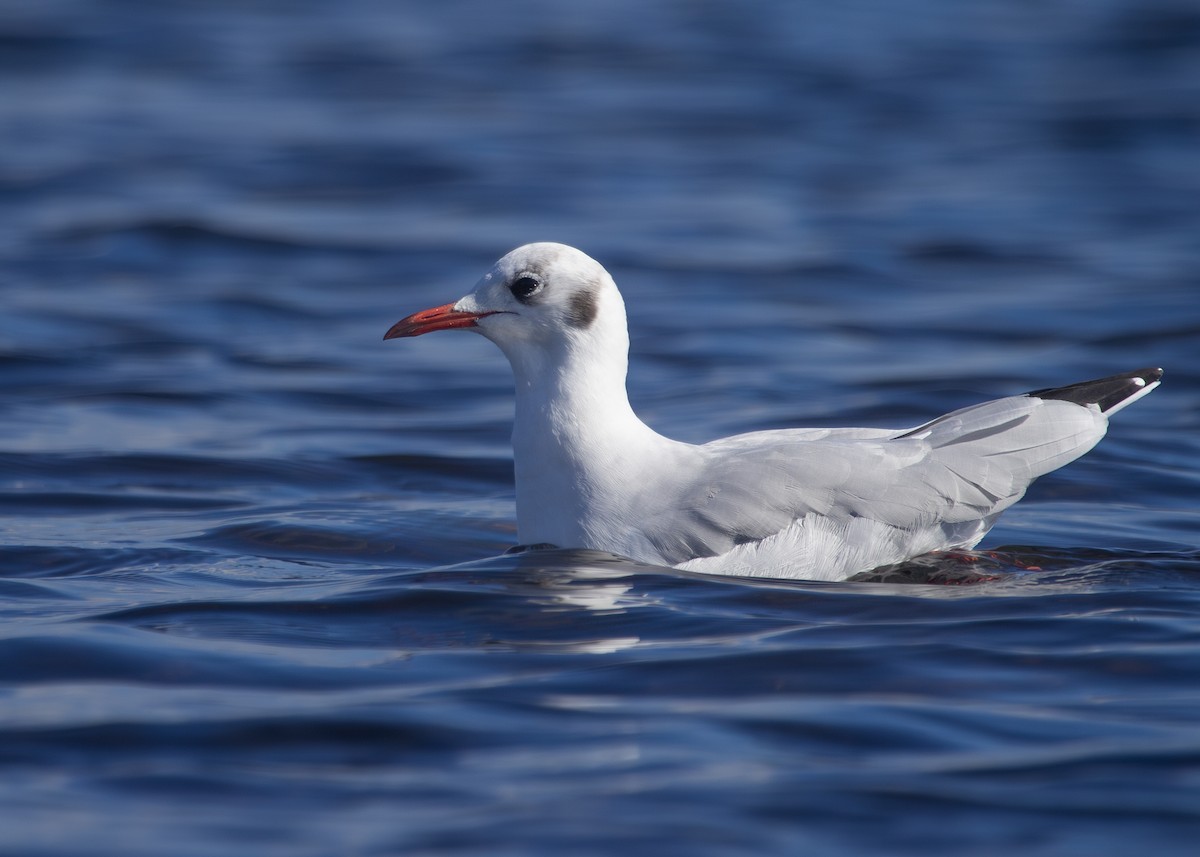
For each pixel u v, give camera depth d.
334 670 9.04
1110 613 9.95
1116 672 8.85
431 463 15.05
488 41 42.72
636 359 19.28
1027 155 31.75
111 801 7.30
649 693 8.61
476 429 16.33
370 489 14.27
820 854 6.75
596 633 9.70
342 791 7.40
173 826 7.04
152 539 12.40
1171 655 9.10
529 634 9.69
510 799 7.28
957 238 25.45
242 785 7.47
